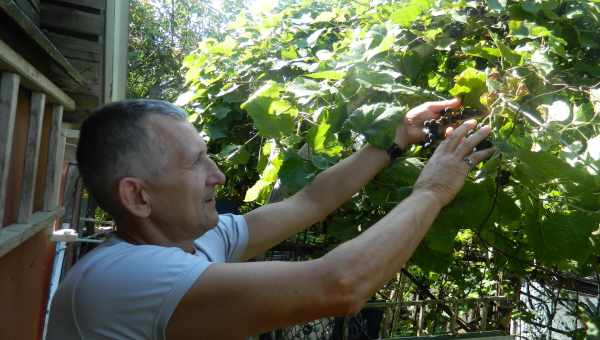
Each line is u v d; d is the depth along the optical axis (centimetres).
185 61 284
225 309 85
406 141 138
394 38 153
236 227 130
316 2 314
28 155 192
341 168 140
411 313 423
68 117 293
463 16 165
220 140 269
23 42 184
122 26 359
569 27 166
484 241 193
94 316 89
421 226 102
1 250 150
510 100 131
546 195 142
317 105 153
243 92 244
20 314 214
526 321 360
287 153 147
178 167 99
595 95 127
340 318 352
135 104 101
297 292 85
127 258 91
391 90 139
